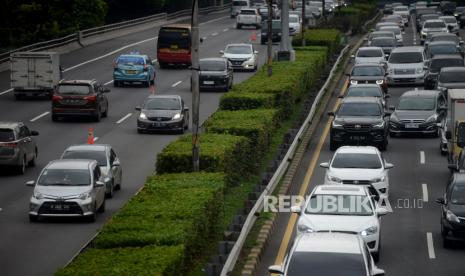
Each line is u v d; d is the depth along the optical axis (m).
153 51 152.88
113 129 87.56
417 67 114.50
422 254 47.00
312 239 35.69
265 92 85.38
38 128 87.69
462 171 57.59
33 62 104.75
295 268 33.72
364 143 76.19
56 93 91.19
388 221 54.38
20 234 51.22
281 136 78.00
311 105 91.75
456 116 66.75
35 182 56.50
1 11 161.12
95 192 55.00
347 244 35.16
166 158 57.34
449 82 98.62
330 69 122.69
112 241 37.88
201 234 43.22
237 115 73.81
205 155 57.03
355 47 157.88
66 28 171.00
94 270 33.22
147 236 38.12
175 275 35.50
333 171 58.03
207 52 147.62
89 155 61.38
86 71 128.25
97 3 183.25
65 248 48.19
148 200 44.91
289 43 117.12
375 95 89.69
